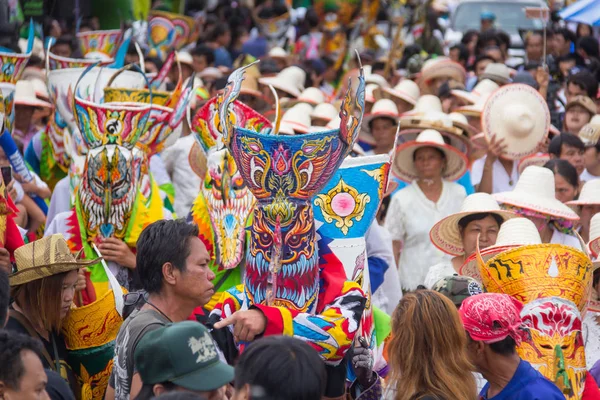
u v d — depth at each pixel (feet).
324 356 17.75
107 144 26.09
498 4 81.30
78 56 45.80
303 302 18.03
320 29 71.67
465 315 18.35
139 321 17.49
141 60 34.94
